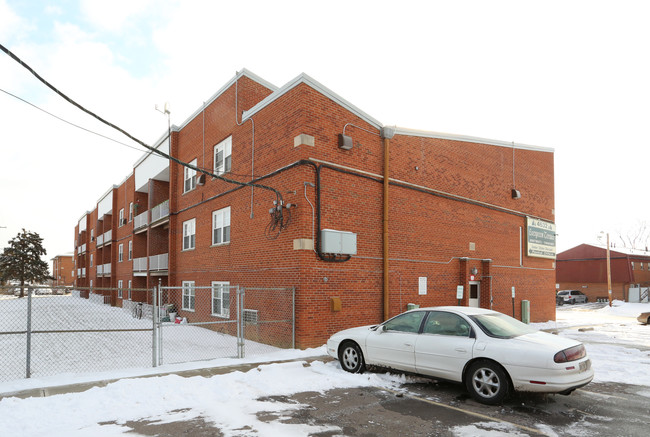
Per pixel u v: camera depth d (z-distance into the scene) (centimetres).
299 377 822
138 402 658
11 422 568
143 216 2806
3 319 2403
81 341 1430
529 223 2011
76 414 606
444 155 1647
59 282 9406
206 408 644
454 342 713
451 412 627
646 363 982
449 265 1612
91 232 5169
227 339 1401
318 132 1245
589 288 4800
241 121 1540
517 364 641
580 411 632
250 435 539
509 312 1859
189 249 1947
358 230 1317
